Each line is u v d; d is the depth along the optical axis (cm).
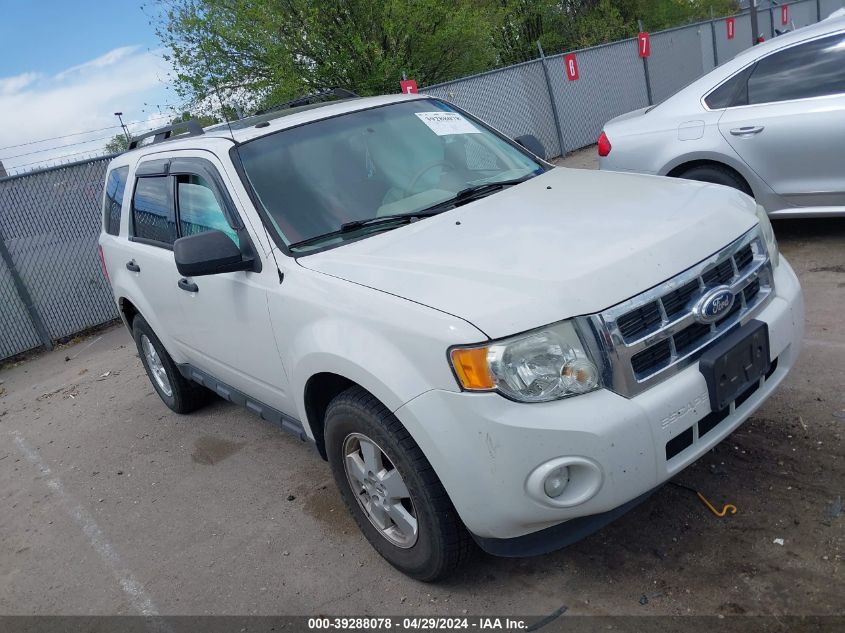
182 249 319
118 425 575
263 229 339
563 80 1493
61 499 472
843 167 523
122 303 537
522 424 239
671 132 595
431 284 270
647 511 320
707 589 271
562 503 246
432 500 272
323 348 290
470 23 1434
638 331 251
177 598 342
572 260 264
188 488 446
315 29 1270
